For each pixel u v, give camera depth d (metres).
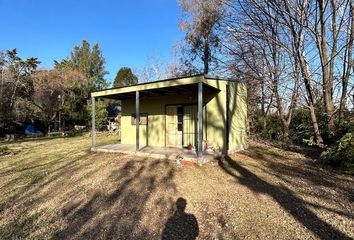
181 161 7.51
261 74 13.27
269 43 12.69
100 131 23.80
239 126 10.90
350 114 9.64
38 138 18.78
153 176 6.15
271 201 4.43
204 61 18.25
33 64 23.03
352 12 9.19
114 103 32.19
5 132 20.89
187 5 16.73
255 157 9.11
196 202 4.39
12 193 5.03
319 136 10.13
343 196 4.73
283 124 13.56
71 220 3.71
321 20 9.76
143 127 11.60
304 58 10.77
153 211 4.01
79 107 27.23
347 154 7.16
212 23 16.31
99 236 3.21
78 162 8.12
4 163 8.39
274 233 3.24
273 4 10.46
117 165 7.40
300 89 11.01
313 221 3.59
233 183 5.59
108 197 4.69
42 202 4.48
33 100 22.78
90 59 32.12
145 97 11.48
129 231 3.34
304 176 6.33
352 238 3.10
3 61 20.53
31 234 3.29
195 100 9.89
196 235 3.21
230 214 3.86
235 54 14.42
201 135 7.35
